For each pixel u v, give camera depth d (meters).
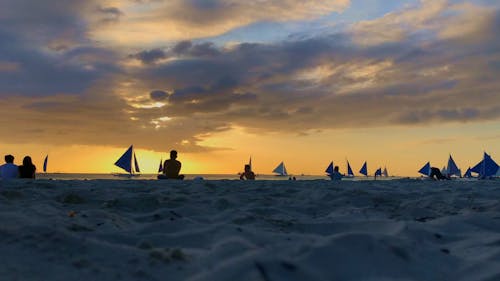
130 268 1.86
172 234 2.67
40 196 4.68
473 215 3.42
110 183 7.64
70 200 4.52
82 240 2.14
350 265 1.91
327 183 9.06
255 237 2.55
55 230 2.22
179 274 1.83
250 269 1.74
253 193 5.91
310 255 1.92
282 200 5.14
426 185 8.81
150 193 5.51
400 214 4.09
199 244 2.49
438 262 2.10
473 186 8.36
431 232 2.84
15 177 10.03
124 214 3.79
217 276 1.72
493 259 2.17
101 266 1.86
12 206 3.52
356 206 4.73
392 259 2.03
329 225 3.30
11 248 1.99
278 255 1.90
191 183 7.84
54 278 1.71
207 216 3.76
